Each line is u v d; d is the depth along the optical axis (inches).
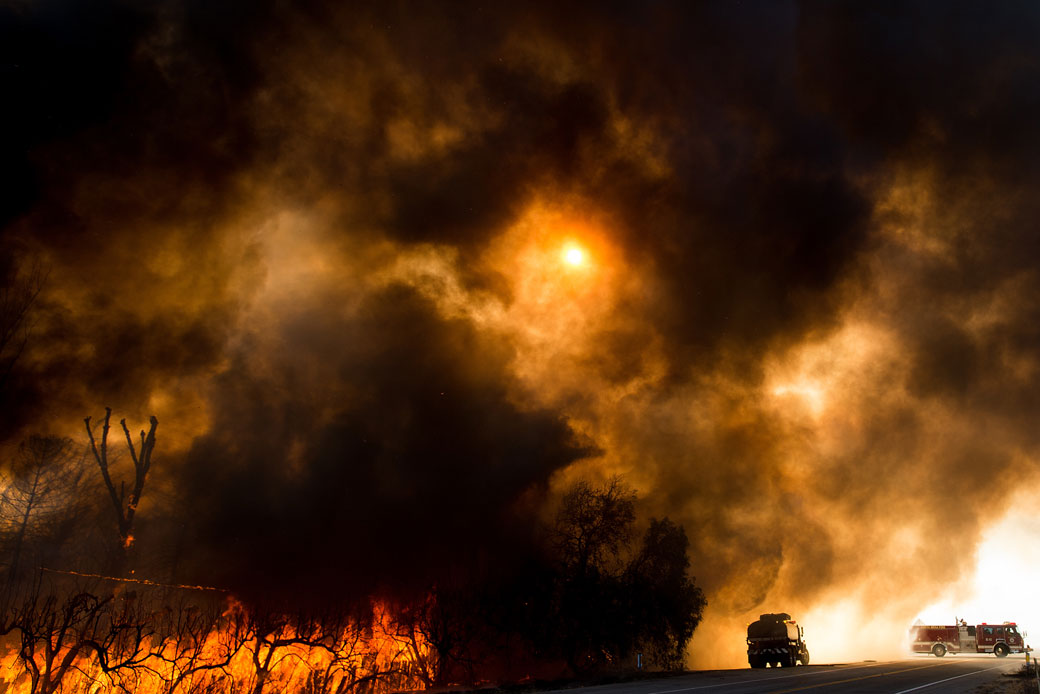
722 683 1064.8
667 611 1549.0
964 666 1493.6
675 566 1603.1
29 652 1011.9
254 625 1259.8
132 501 1533.0
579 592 1523.1
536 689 1088.2
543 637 1486.2
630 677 1280.8
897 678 1128.2
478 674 1435.8
